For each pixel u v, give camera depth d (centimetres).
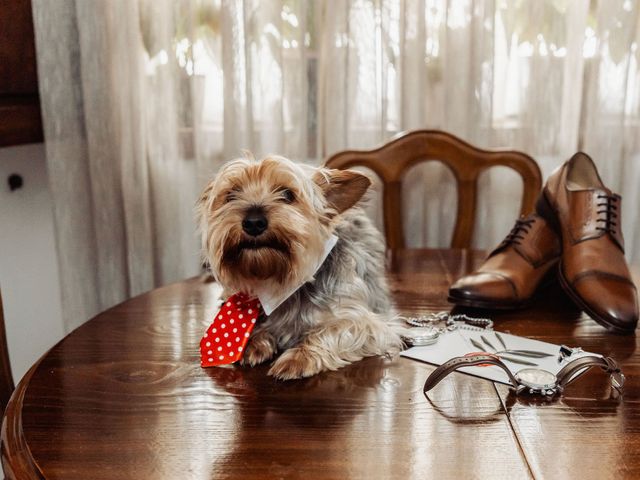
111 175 214
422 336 118
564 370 100
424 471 79
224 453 84
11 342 220
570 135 215
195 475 79
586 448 84
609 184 215
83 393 101
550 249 148
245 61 207
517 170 197
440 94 218
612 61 207
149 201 219
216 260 119
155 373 109
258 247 116
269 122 212
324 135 221
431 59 216
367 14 209
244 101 210
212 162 219
